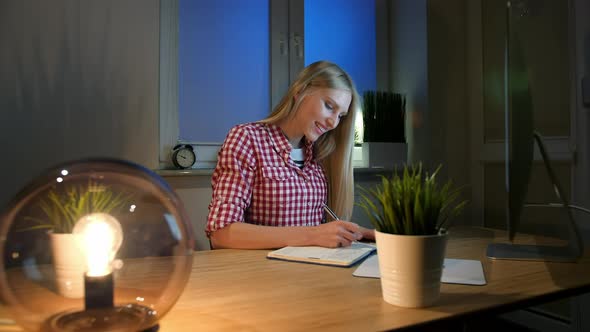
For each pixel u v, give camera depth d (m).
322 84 1.54
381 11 2.79
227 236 1.23
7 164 1.81
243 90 2.35
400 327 0.57
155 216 0.52
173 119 2.11
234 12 2.32
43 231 0.47
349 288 0.77
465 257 1.04
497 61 2.42
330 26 2.63
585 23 1.75
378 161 2.45
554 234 1.88
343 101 1.55
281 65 2.43
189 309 0.65
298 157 1.65
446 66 2.60
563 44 1.86
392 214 0.66
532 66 2.01
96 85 1.94
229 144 1.47
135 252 0.51
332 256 1.01
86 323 0.48
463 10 2.65
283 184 1.52
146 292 0.51
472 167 2.58
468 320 0.64
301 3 2.48
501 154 2.37
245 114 2.36
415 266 0.65
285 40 2.44
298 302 0.68
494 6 2.43
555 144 1.91
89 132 1.93
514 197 0.78
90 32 1.93
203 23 2.24
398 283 0.66
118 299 0.50
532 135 0.78
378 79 2.78
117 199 0.51
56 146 1.88
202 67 2.23
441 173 2.54
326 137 1.67
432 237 0.64
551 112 1.94
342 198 1.69
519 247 1.14
